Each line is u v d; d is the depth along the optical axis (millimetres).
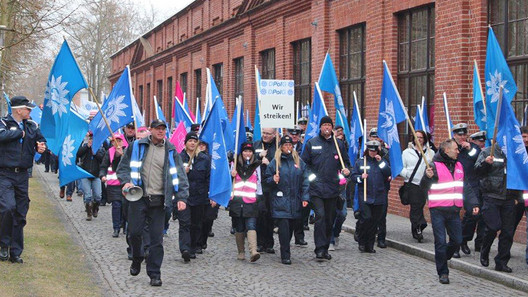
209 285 8922
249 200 10594
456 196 9297
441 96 14609
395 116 11195
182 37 38344
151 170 8625
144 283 8930
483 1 13469
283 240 10570
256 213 10656
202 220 11055
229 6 29719
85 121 10109
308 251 11828
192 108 35938
